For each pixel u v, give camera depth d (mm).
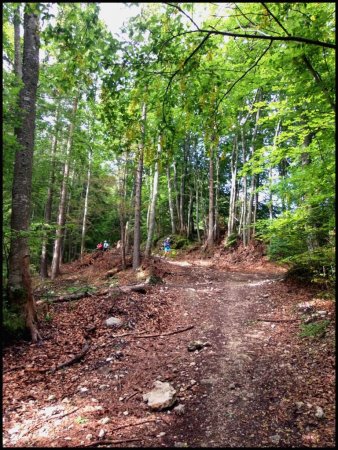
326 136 6789
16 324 6332
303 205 8023
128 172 15477
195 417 3979
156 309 8414
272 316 7523
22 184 7098
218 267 17016
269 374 4855
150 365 5512
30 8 3602
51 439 3594
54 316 7770
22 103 7176
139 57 4137
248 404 4172
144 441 3541
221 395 4430
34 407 4340
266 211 26734
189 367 5320
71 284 14023
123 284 12117
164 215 31594
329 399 4008
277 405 4066
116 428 3793
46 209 16000
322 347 5344
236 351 5809
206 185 30031
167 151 5133
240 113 17578
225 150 5414
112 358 5824
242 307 8609
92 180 17406
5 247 7156
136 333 6977
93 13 3666
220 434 3617
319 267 8391
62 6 3752
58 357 5871
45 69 10133
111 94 4426
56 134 12578
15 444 3514
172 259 22266
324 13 4434
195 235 29875
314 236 8352
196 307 8789
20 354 5875
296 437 3453
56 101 13039
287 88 7289
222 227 27625
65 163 14664
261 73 6730
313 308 7242
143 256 17062
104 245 22688
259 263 17000
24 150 7148
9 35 10250
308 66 4883
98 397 4570
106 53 3975
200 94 4691
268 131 20094
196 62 4230
